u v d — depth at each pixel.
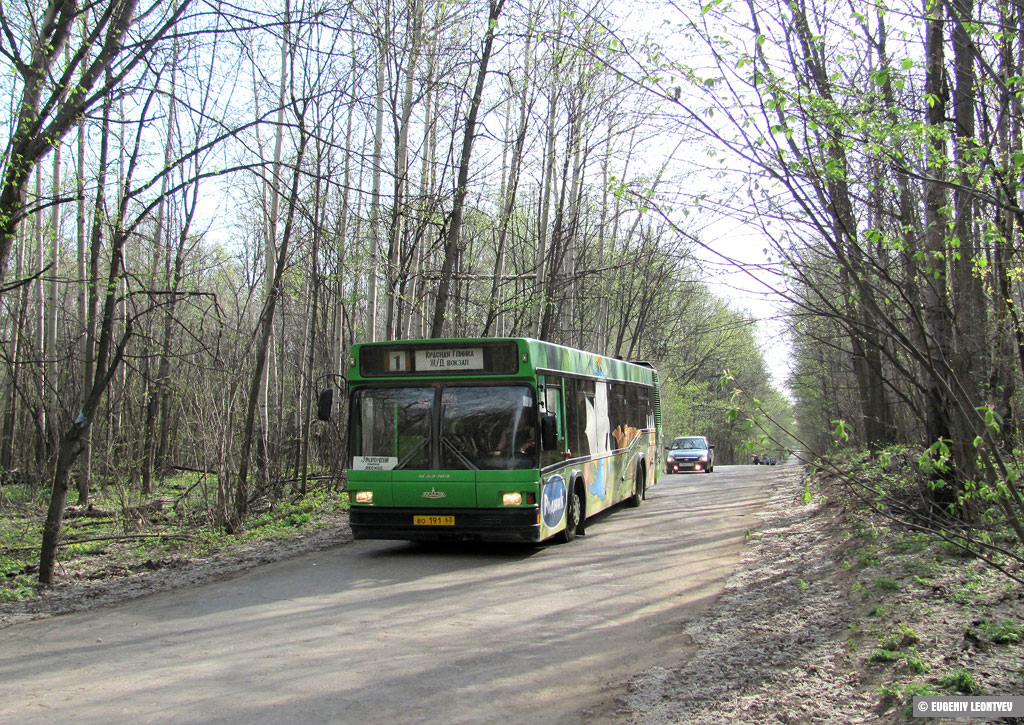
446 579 10.05
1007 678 4.79
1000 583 6.76
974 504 7.00
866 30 5.70
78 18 11.33
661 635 7.23
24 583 10.40
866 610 6.98
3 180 10.19
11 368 18.12
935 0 5.41
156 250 20.61
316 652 6.84
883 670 5.44
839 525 11.09
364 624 7.82
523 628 7.57
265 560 11.88
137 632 7.78
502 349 11.48
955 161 5.61
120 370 21.67
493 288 20.61
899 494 9.33
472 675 6.17
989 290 7.17
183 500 18.78
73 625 8.21
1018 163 4.71
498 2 17.53
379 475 11.51
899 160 5.21
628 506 18.09
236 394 16.11
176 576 10.91
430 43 18.61
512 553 11.92
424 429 11.50
